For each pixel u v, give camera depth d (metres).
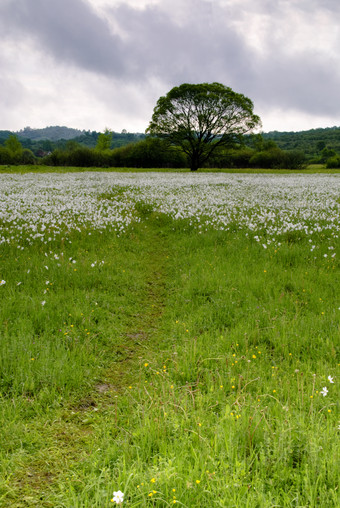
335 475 3.11
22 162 73.81
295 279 8.74
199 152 67.62
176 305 7.96
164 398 4.39
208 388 4.86
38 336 6.23
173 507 2.88
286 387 4.62
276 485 3.12
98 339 6.37
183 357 5.62
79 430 4.20
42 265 9.45
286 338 6.08
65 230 13.90
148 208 19.86
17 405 4.46
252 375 5.15
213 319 7.19
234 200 21.98
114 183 31.59
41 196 22.42
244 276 9.05
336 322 6.61
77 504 2.89
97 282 8.90
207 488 3.05
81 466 3.58
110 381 5.29
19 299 7.36
